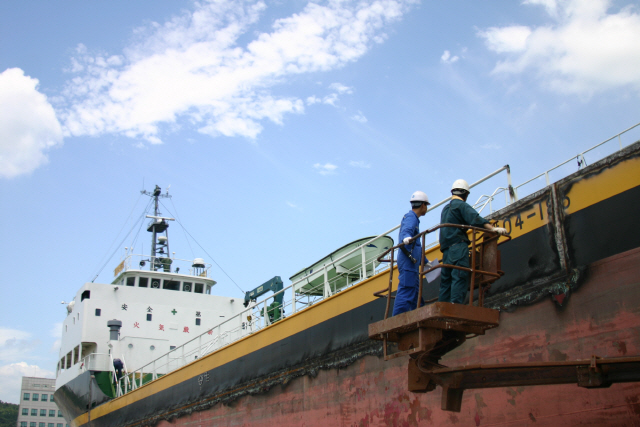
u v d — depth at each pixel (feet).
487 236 28.94
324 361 54.39
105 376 104.83
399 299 29.45
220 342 90.99
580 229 36.19
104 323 109.40
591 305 34.58
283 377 60.03
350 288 53.01
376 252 60.59
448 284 29.68
